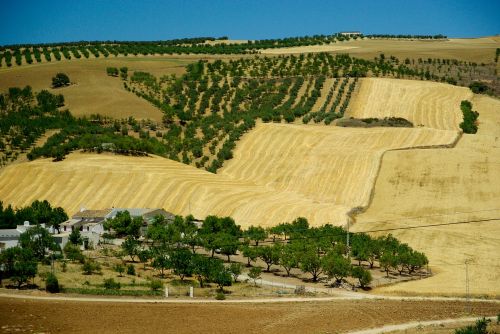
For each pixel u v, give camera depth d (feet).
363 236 511.81
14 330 285.84
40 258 446.19
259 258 515.50
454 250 501.97
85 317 313.32
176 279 419.54
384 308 359.05
